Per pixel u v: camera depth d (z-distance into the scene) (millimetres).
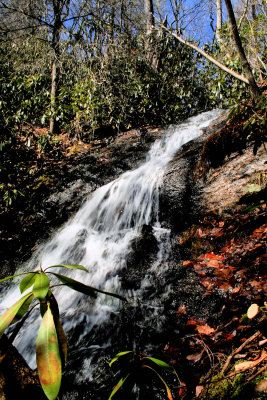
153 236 2801
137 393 1342
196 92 6512
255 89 2402
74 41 5945
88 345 1802
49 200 4035
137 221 3305
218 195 2688
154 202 3205
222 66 2799
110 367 1554
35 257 3326
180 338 1646
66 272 2859
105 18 6777
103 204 3719
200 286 2037
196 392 1242
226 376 1234
